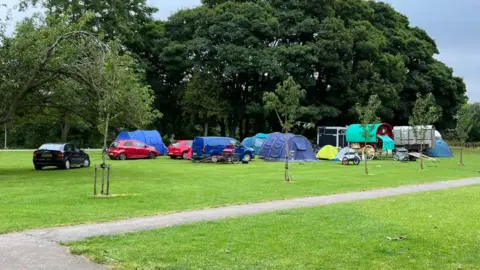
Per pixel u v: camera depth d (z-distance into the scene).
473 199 15.12
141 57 57.81
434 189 18.61
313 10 52.72
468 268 6.95
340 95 51.66
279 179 21.86
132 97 21.66
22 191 16.16
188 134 61.97
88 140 61.62
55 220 10.70
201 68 52.94
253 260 7.24
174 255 7.50
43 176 22.05
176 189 17.27
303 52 47.12
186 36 56.50
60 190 16.52
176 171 25.88
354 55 52.78
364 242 8.52
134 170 26.20
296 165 32.84
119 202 13.81
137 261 7.15
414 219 11.07
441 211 12.40
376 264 7.10
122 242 8.40
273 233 9.26
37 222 10.40
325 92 53.03
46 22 23.88
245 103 55.12
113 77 16.91
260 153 40.72
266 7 53.03
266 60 47.00
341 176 24.05
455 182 21.67
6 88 21.59
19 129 57.97
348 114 52.53
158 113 24.19
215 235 9.05
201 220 10.91
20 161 33.16
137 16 55.81
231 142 35.41
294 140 38.78
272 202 14.34
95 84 20.56
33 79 22.12
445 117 65.19
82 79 21.98
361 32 51.91
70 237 8.87
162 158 39.75
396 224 10.37
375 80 51.66
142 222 10.60
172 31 57.69
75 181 19.69
